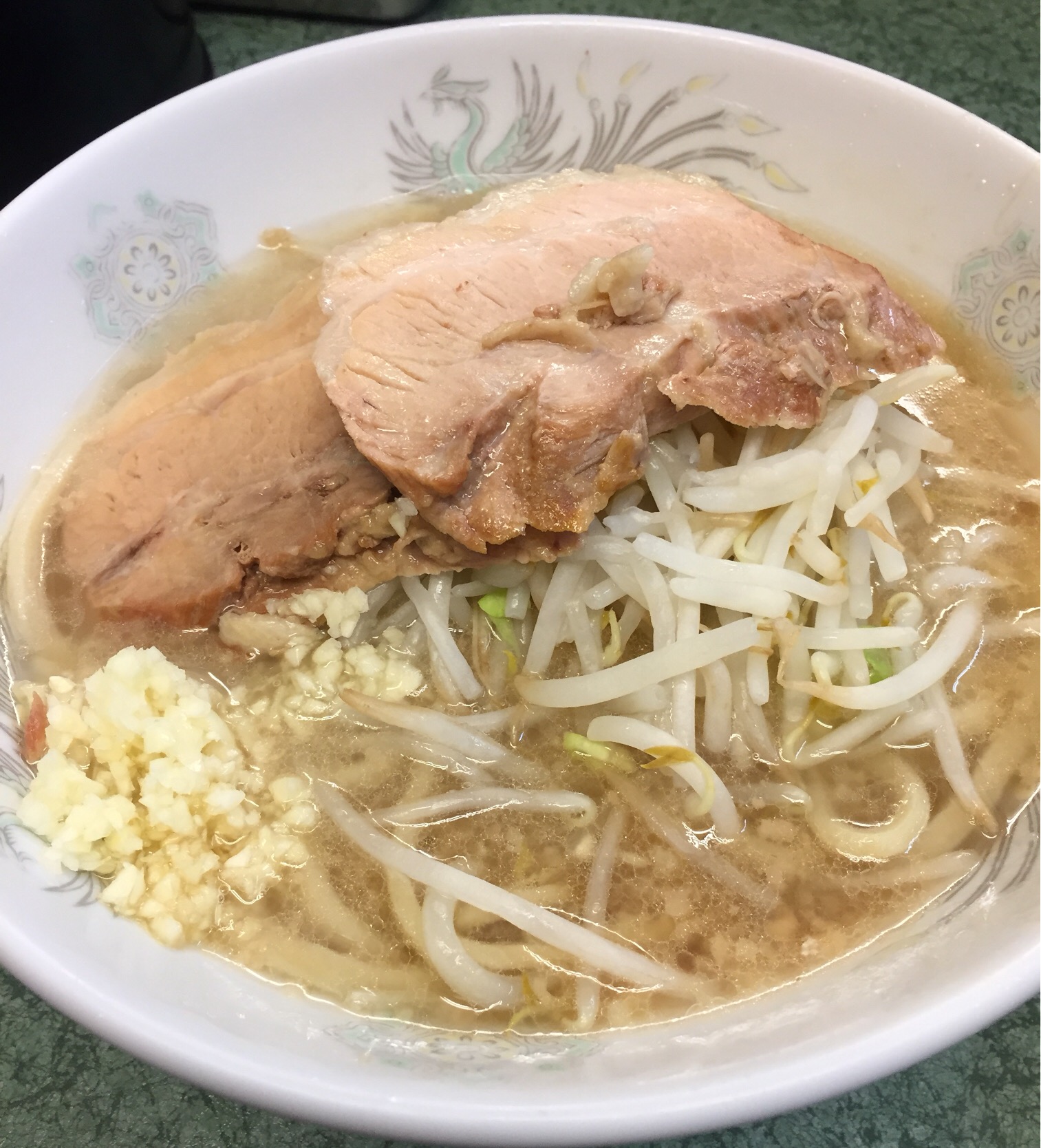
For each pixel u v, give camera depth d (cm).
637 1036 16
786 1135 16
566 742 18
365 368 19
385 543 19
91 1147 16
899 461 20
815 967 16
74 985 14
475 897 17
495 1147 13
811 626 19
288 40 27
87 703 17
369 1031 16
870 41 28
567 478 18
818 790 18
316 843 18
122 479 20
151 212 22
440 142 24
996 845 17
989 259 22
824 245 22
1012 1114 17
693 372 18
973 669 19
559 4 28
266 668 19
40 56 21
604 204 21
